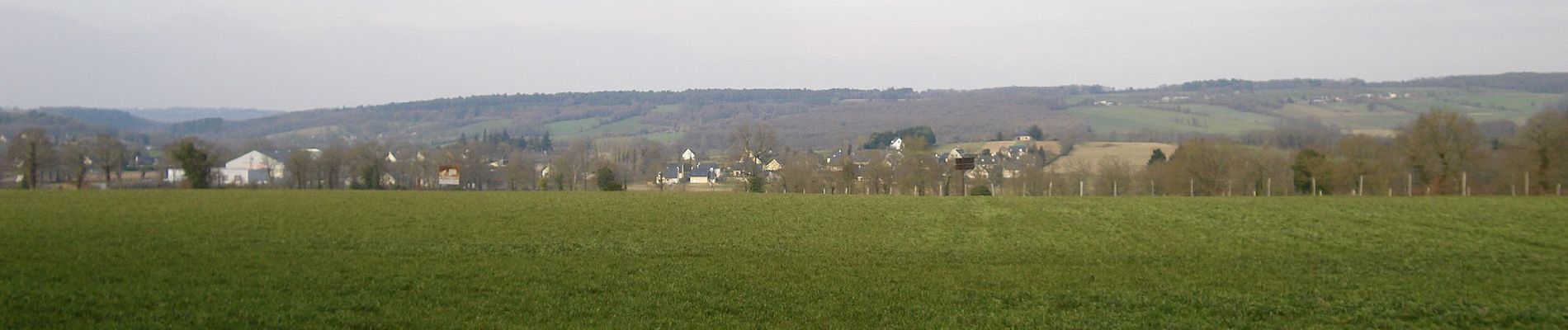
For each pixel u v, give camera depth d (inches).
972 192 2972.4
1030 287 997.8
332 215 1649.9
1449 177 2915.8
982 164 4003.4
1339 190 2979.8
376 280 984.3
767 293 948.6
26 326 697.6
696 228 1557.6
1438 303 892.0
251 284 938.7
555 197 2062.0
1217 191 3161.9
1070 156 4485.7
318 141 7406.5
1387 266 1151.6
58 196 1995.6
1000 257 1251.2
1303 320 825.5
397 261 1140.5
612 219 1658.5
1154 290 977.5
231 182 4178.2
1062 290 981.2
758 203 1950.1
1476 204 1835.6
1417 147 2970.0
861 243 1401.3
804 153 4143.7
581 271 1075.3
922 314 845.8
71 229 1402.6
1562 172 2699.3
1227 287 997.2
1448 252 1270.9
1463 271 1103.6
